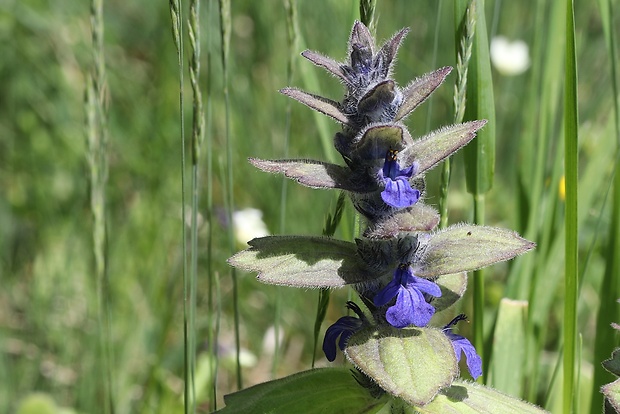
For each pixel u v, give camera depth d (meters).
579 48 0.47
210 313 0.34
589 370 0.36
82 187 0.50
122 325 0.42
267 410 0.29
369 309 0.29
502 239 0.29
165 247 0.45
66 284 0.43
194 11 0.31
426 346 0.28
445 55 0.49
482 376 0.34
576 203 0.31
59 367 0.40
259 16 0.52
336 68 0.28
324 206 0.44
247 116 0.50
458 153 0.46
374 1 0.32
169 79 0.52
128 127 0.52
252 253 0.29
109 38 0.55
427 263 0.29
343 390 0.30
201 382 0.39
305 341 0.42
